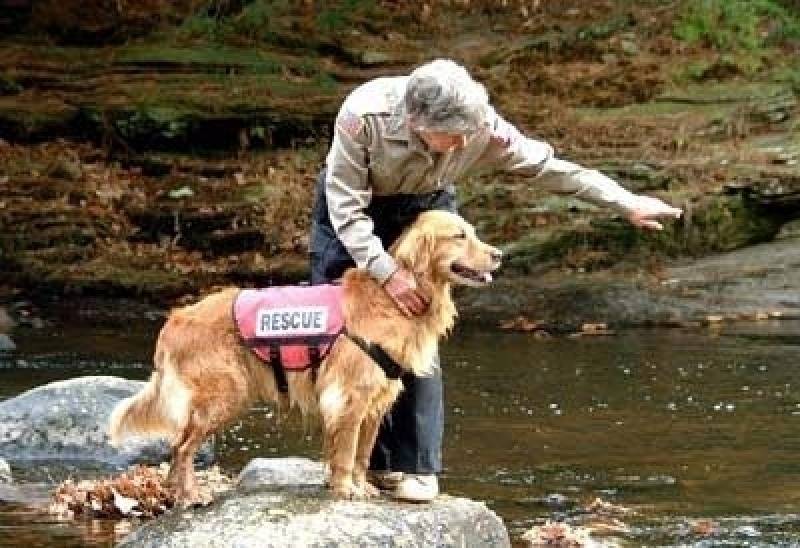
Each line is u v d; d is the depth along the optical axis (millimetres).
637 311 15781
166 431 7070
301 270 17375
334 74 22438
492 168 7148
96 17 23797
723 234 17891
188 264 17766
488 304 16172
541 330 15320
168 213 18547
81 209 18781
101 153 20406
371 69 22797
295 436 10539
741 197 18094
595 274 17203
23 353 14039
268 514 6711
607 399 11891
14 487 9031
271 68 22406
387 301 6789
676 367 13242
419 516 6855
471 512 7121
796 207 18219
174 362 6977
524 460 9812
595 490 8992
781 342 14422
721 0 23172
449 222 6766
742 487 9055
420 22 24250
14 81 21734
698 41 22703
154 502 8430
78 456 9867
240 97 21109
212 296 7098
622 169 18688
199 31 23734
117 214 18719
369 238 6789
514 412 11430
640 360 13617
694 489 9008
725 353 13898
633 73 21906
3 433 9984
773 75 21672
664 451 10062
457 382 12688
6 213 18422
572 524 8164
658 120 20453
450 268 6742
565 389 12320
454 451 10094
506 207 18266
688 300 16094
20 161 20031
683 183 18422
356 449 7008
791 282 16562
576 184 7215
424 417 7184
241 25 23828
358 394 6781
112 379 10453
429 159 6730
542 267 17344
